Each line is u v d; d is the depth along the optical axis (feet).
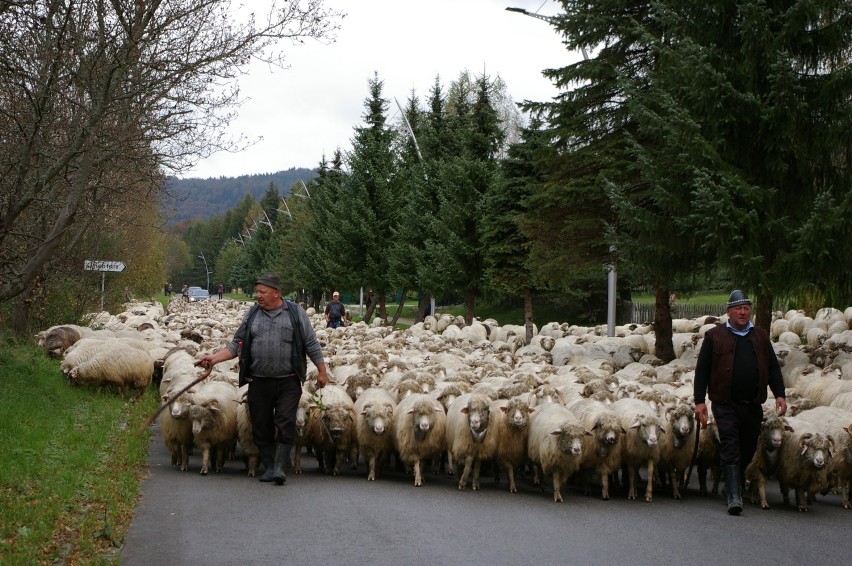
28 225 60.29
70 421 42.42
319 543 25.84
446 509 31.53
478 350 84.33
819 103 56.80
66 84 46.52
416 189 147.74
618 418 35.37
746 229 55.31
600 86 76.18
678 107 57.16
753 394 33.78
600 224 75.36
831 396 50.47
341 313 115.14
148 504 30.58
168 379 50.34
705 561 25.45
